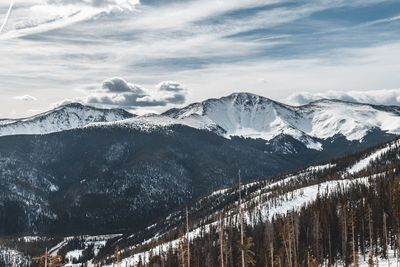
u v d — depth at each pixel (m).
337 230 151.62
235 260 143.12
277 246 152.75
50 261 61.09
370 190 168.38
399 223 126.38
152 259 184.62
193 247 172.38
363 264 122.75
